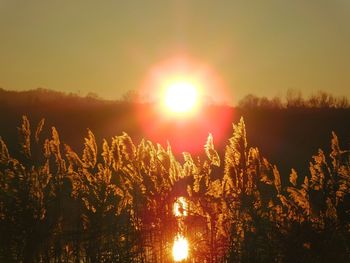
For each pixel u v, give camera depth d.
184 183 11.66
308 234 10.21
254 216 10.90
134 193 11.97
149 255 11.53
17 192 11.41
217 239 11.16
